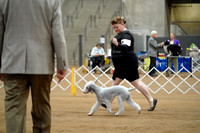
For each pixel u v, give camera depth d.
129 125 7.55
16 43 4.78
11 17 4.81
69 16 38.19
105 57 25.16
